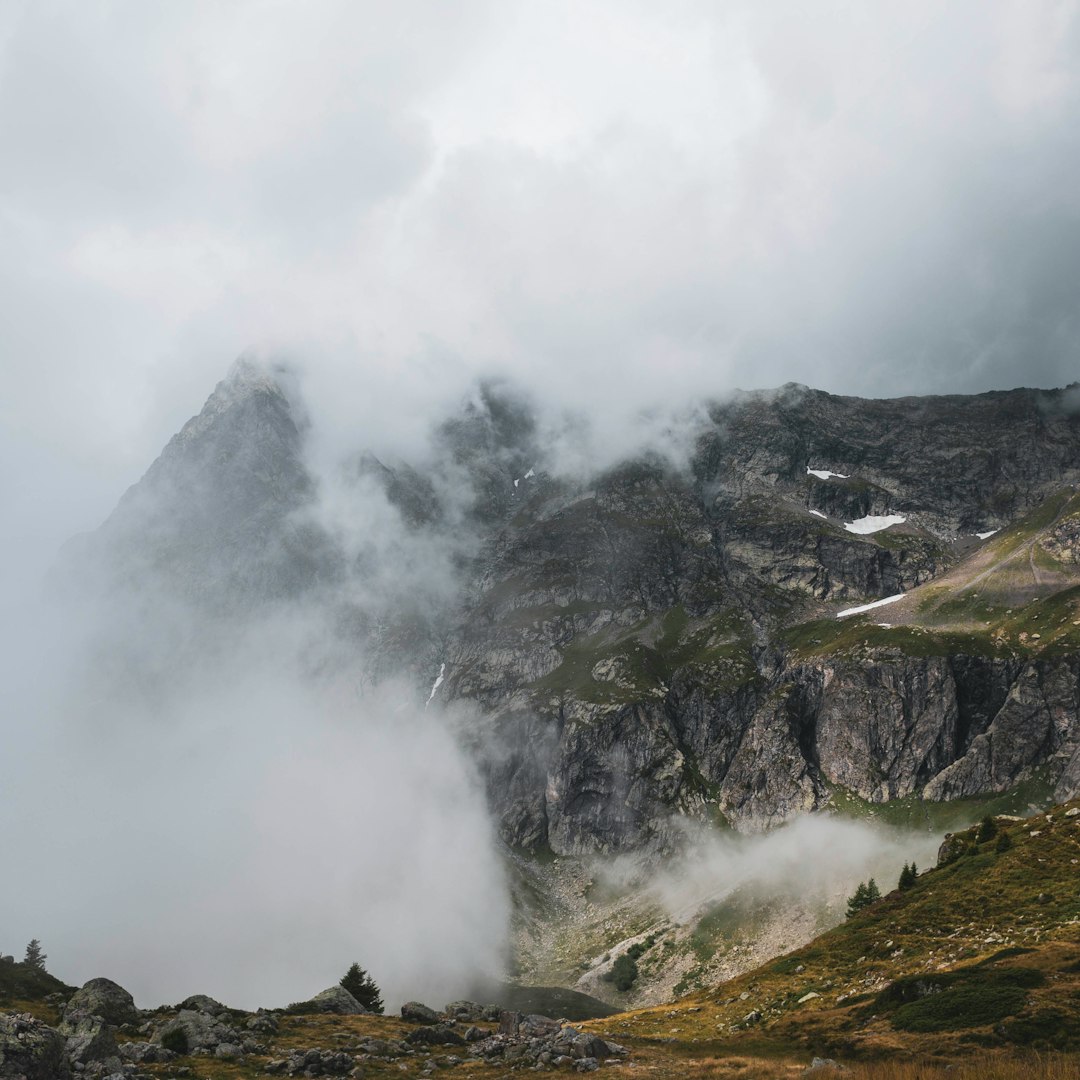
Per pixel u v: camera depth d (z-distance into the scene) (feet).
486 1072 189.78
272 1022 225.15
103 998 223.51
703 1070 188.55
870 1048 195.52
